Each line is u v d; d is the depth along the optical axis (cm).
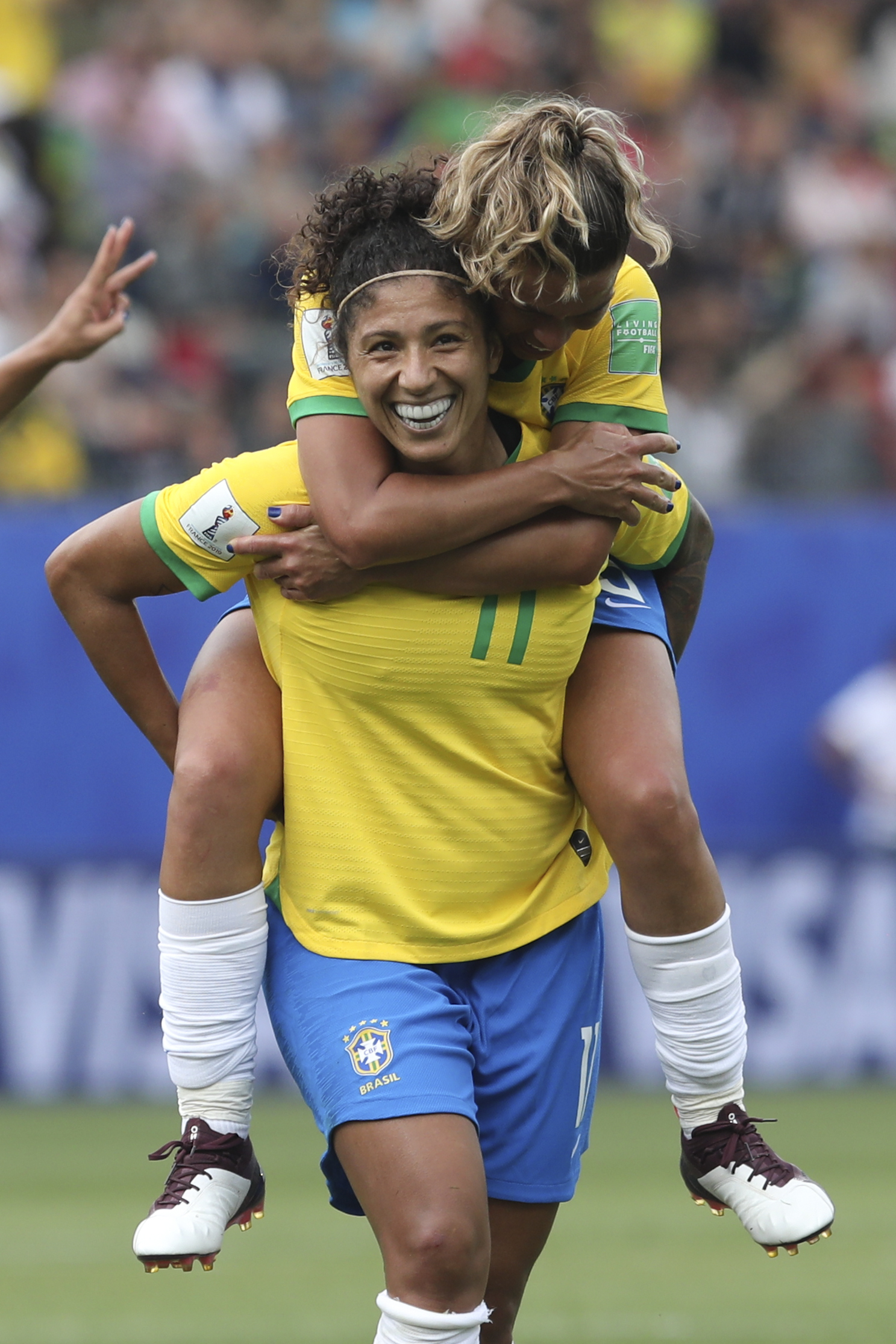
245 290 4097
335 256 1062
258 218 4156
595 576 1101
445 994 1116
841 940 3450
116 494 3856
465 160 1013
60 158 4162
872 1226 2214
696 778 3494
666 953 1137
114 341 3944
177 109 4238
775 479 4100
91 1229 2252
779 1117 3067
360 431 1069
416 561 1076
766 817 3506
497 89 4491
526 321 1040
